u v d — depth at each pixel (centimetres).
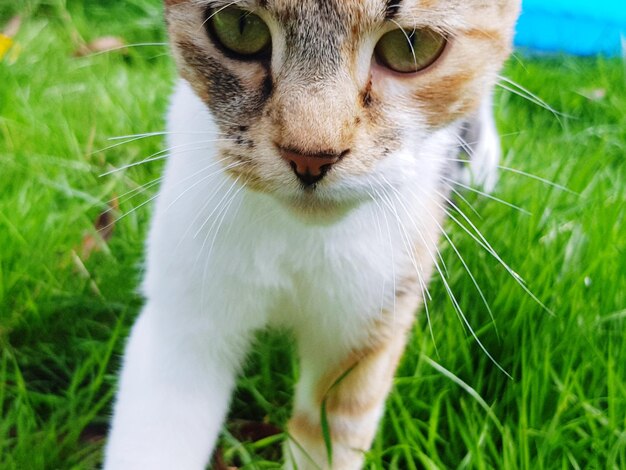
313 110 15
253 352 23
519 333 23
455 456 20
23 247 25
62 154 31
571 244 26
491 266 25
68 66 37
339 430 20
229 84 16
